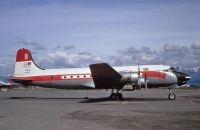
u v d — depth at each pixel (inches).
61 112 684.1
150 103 917.8
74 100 1138.7
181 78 1078.4
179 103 912.3
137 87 1063.0
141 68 1091.3
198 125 475.8
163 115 601.0
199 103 910.4
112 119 552.1
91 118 570.6
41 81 1210.0
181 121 517.7
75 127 467.8
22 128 462.6
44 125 490.6
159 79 1067.3
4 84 2886.3
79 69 1175.0
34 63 1242.0
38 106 861.2
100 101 1042.7
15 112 697.0
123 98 1199.6
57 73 1188.5
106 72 1003.9
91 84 1137.4
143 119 546.6
